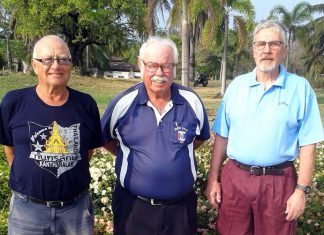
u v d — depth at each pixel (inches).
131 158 112.4
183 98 113.7
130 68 2309.3
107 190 157.3
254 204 115.4
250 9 850.8
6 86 982.4
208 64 2085.4
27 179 101.8
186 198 115.0
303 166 112.4
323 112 582.9
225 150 124.5
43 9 1120.2
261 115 112.4
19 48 1505.9
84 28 1221.7
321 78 1750.7
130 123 111.6
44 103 101.6
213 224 145.6
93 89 1038.4
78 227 107.9
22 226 104.0
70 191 104.3
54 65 99.5
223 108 121.5
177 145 110.7
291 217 112.6
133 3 1201.4
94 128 107.7
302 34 1332.4
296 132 113.5
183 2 607.8
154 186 110.2
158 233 114.3
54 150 100.7
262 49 111.1
